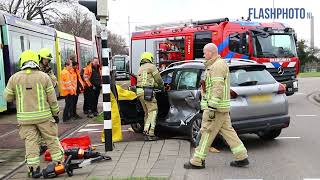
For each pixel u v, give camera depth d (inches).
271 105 350.0
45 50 384.5
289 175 274.7
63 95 545.6
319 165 298.2
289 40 679.7
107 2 332.2
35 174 272.8
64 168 269.1
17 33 669.3
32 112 269.1
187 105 371.6
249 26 649.6
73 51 1046.4
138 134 432.1
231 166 297.3
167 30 740.0
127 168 288.0
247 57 641.0
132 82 625.9
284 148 354.0
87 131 464.8
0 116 622.2
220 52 651.5
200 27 679.1
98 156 311.1
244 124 335.9
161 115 399.2
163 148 346.9
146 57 387.5
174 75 393.1
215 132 289.0
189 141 373.7
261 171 284.7
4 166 308.8
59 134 445.1
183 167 291.6
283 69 666.2
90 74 579.8
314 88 1091.9
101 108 700.0
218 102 279.0
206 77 285.1
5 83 620.4
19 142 405.7
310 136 403.9
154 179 255.1
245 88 339.6
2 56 606.5
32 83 269.1
